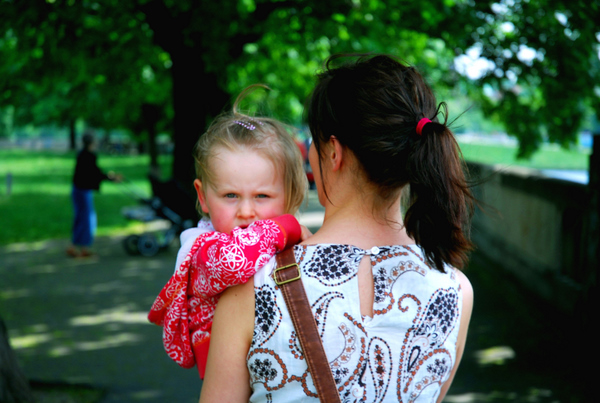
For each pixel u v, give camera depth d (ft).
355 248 3.95
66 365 15.76
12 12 20.59
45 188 71.10
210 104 24.75
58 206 53.98
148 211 33.53
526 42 23.25
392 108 3.88
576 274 18.60
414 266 3.96
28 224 42.80
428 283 3.96
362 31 24.97
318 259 3.90
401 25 24.12
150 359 16.29
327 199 4.27
